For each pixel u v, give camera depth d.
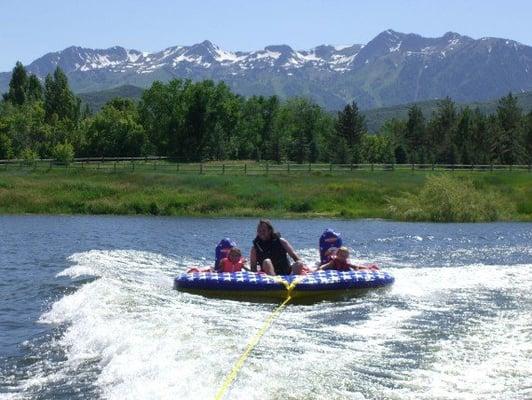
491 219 37.94
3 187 44.19
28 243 21.97
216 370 6.89
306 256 18.64
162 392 6.18
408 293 12.71
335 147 90.12
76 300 11.26
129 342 8.06
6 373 7.23
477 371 7.27
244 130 99.06
